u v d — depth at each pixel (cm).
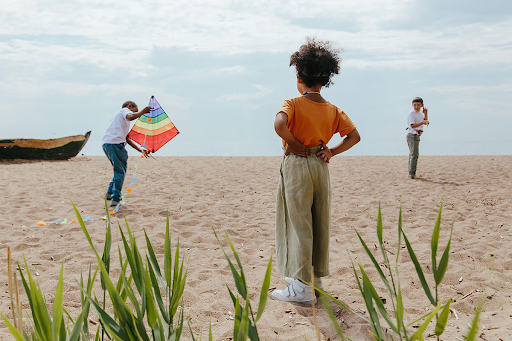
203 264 364
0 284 306
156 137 603
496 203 619
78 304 274
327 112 268
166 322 128
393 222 519
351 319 256
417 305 282
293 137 263
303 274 266
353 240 444
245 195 729
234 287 311
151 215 561
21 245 411
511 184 790
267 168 1164
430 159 1384
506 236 441
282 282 325
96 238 443
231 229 484
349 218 540
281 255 281
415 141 881
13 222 511
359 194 726
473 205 609
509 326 239
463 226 486
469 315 263
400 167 1138
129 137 604
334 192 747
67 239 440
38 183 843
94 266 353
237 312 113
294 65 275
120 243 427
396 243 429
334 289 308
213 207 620
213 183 870
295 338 233
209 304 277
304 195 264
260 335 234
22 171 1040
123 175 596
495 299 284
